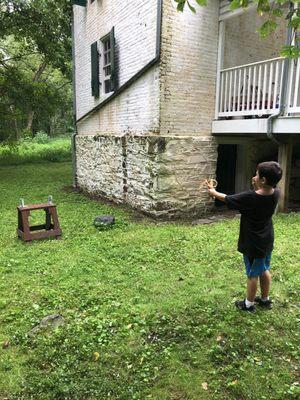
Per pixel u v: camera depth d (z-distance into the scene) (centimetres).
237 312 333
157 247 534
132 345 293
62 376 257
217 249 512
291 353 276
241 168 897
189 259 481
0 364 273
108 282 418
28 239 588
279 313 333
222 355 275
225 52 785
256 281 322
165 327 313
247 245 309
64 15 1492
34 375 260
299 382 246
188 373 257
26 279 434
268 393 236
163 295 377
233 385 242
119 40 823
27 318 341
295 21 269
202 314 333
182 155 722
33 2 1464
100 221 665
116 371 262
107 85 948
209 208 784
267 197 293
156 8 663
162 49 664
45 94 1585
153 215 726
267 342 289
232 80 748
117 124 877
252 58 831
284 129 616
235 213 786
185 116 722
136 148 771
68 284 413
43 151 2123
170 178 716
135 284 407
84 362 273
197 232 604
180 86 703
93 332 311
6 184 1212
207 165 762
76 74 1146
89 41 1012
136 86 764
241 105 755
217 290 382
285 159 695
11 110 1633
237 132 704
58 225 618
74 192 1096
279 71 711
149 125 728
